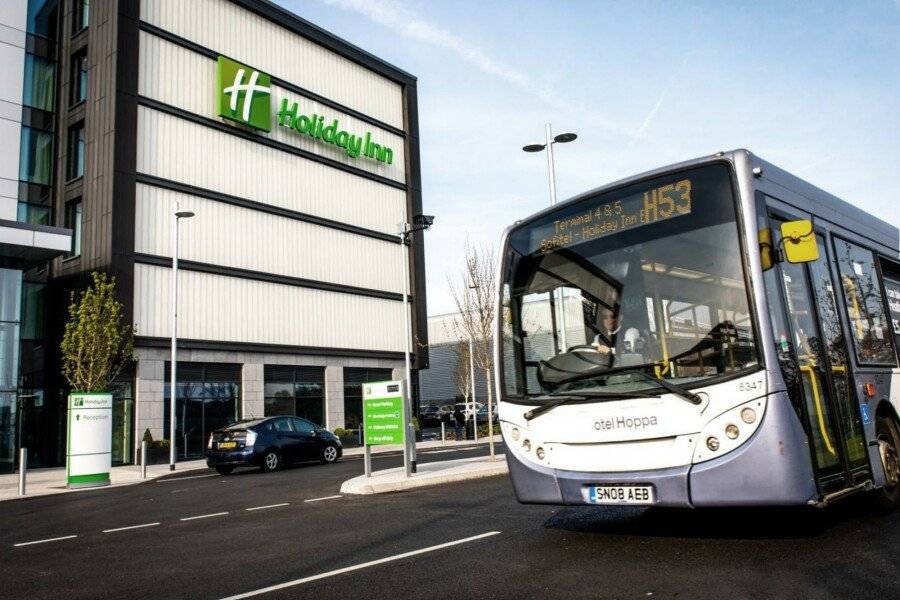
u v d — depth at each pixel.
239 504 11.92
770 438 5.29
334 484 14.43
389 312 36.59
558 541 6.71
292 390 31.67
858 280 7.59
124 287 25.55
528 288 6.84
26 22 27.19
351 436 31.80
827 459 5.80
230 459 19.56
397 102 39.38
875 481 6.67
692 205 6.05
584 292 6.44
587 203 6.68
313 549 7.16
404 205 38.53
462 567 5.86
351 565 6.21
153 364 26.30
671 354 5.81
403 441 13.51
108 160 25.88
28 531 9.77
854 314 7.21
